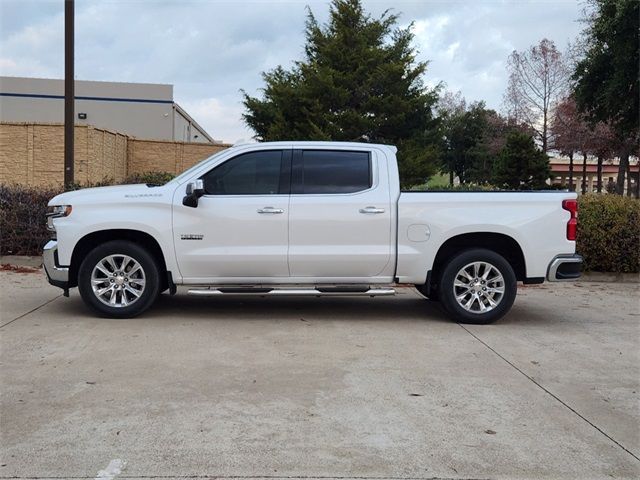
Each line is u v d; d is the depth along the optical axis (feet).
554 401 15.75
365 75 75.87
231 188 23.82
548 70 124.06
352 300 29.22
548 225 24.03
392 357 19.35
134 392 15.79
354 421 14.19
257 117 83.41
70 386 16.16
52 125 65.57
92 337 21.02
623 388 16.87
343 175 24.08
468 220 23.77
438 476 11.73
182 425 13.79
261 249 23.50
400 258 23.81
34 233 36.45
